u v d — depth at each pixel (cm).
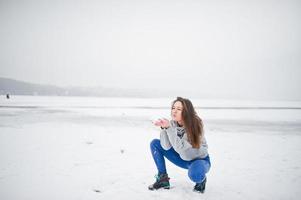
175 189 329
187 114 279
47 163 472
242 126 1233
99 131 967
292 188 350
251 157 555
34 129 995
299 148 671
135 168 443
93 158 518
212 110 2827
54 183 357
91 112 2078
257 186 356
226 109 3102
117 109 2598
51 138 781
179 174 405
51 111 2109
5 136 807
